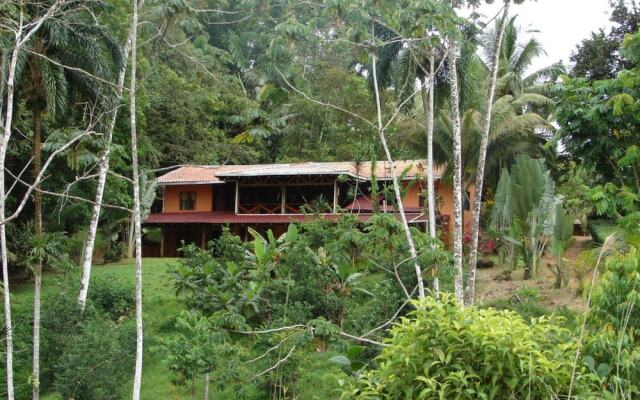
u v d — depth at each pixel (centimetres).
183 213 3095
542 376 432
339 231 1212
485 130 1215
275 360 968
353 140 3105
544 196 1783
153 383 1165
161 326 1416
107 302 1565
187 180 3005
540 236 1805
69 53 1288
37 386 1004
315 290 1357
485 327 445
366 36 1178
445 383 435
